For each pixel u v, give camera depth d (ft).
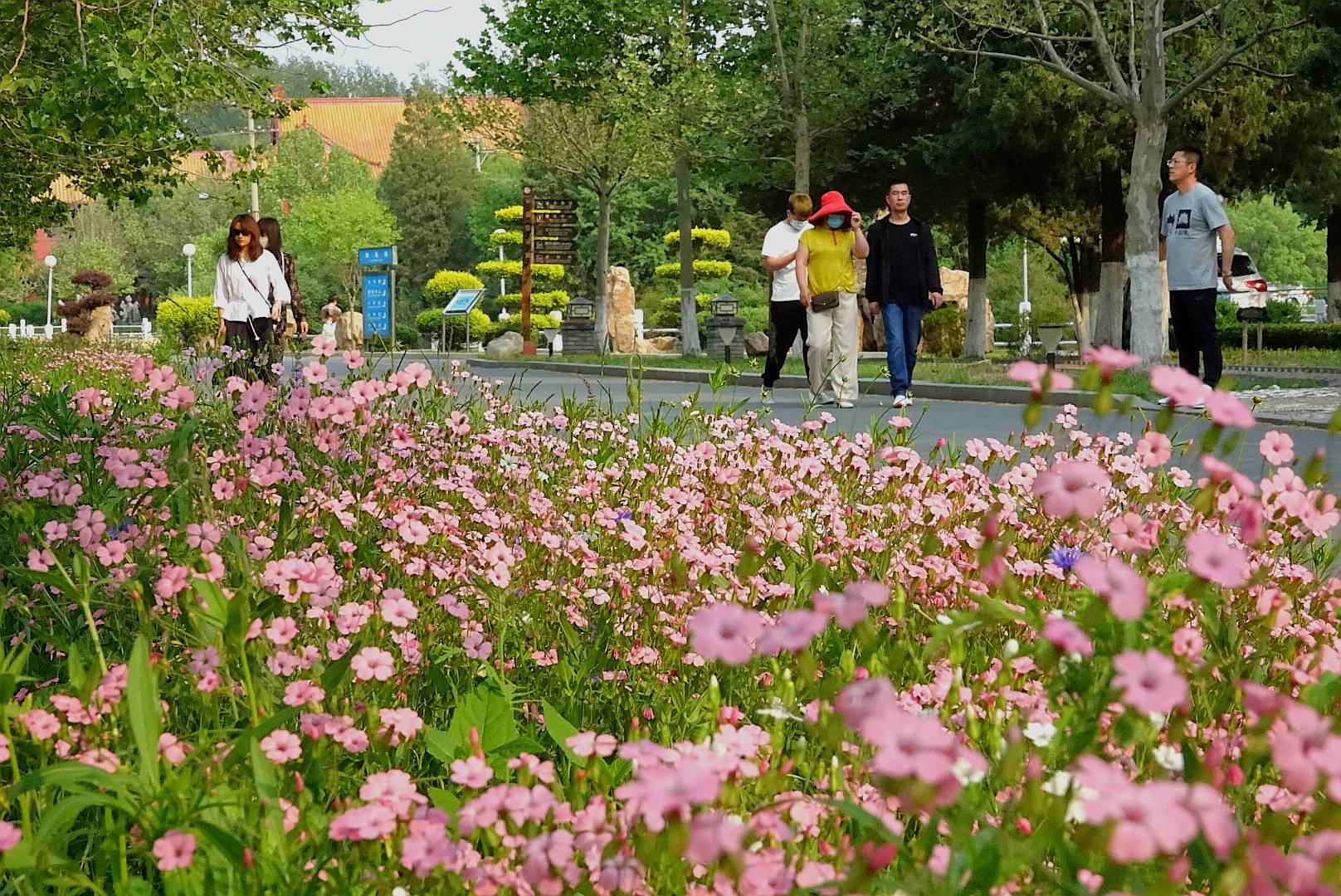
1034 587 11.98
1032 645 8.99
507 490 16.42
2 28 31.40
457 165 312.91
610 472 17.12
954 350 138.51
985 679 8.91
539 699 10.57
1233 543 11.75
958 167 110.63
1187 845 5.89
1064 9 89.10
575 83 126.82
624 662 11.11
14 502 11.48
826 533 14.10
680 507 15.19
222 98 36.45
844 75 110.22
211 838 6.15
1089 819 3.99
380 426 16.46
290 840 6.79
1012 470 15.21
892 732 4.28
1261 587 10.08
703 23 117.08
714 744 6.00
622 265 265.54
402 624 9.18
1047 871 5.28
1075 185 110.63
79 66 30.58
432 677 10.82
